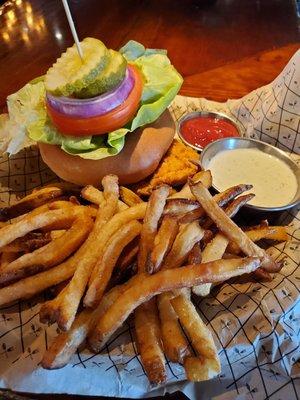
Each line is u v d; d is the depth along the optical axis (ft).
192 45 1.22
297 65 0.88
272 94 0.94
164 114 0.84
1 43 1.21
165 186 0.62
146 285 0.54
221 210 0.62
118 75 0.71
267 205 0.79
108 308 0.57
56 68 0.71
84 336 0.56
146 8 1.36
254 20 1.33
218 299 0.65
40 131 0.78
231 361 0.61
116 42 1.21
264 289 0.65
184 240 0.60
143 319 0.57
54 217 0.66
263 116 0.94
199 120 0.97
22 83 1.07
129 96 0.74
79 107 0.71
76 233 0.64
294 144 0.91
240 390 0.61
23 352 0.61
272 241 0.75
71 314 0.53
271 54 1.18
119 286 0.60
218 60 1.16
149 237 0.60
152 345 0.55
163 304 0.58
